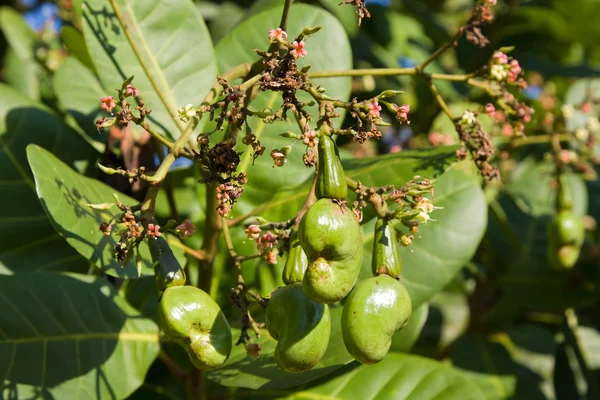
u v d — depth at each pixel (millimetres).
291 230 542
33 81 981
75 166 717
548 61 1071
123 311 663
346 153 857
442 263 703
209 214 651
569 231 837
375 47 974
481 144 639
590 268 927
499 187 918
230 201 521
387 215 533
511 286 936
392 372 706
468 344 902
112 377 637
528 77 1182
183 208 753
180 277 528
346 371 702
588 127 863
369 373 704
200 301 519
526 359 980
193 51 710
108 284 667
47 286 641
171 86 703
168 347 722
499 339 964
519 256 941
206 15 993
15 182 690
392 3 1188
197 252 661
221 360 519
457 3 1340
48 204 585
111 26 696
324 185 503
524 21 1059
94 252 601
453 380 705
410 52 1018
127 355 650
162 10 709
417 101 969
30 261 678
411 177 645
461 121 639
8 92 715
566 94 1066
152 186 528
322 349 515
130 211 524
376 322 510
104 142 758
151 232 520
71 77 783
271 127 726
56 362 622
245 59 741
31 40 1000
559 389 927
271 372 613
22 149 701
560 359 934
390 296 515
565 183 850
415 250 704
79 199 611
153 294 718
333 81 735
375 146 956
